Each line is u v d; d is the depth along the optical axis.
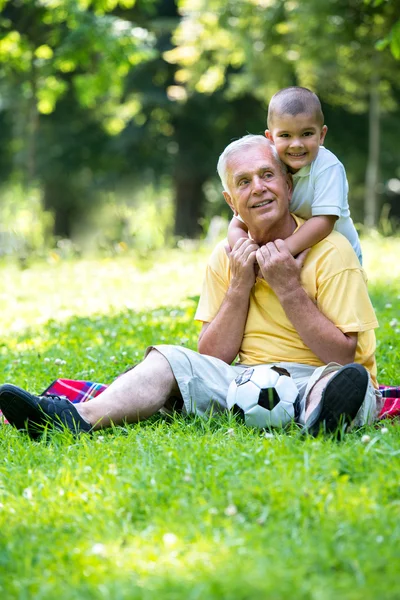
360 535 3.63
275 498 4.00
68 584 3.45
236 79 27.33
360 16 21.44
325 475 4.26
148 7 27.50
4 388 5.30
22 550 3.78
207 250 19.11
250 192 5.60
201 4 24.86
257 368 5.52
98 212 43.25
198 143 35.75
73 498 4.28
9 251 21.39
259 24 23.42
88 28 24.59
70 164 37.50
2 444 5.44
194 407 5.59
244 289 5.74
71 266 18.66
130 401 5.48
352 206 34.97
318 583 3.27
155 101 33.62
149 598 3.24
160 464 4.61
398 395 6.09
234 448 4.80
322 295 5.62
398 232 21.70
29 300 14.12
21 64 26.30
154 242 21.47
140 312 11.38
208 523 3.84
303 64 23.50
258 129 34.91
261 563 3.39
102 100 34.88
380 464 4.41
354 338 5.59
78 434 5.29
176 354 5.59
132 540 3.79
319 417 5.02
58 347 9.23
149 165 36.94
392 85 27.22
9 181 40.00
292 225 5.81
